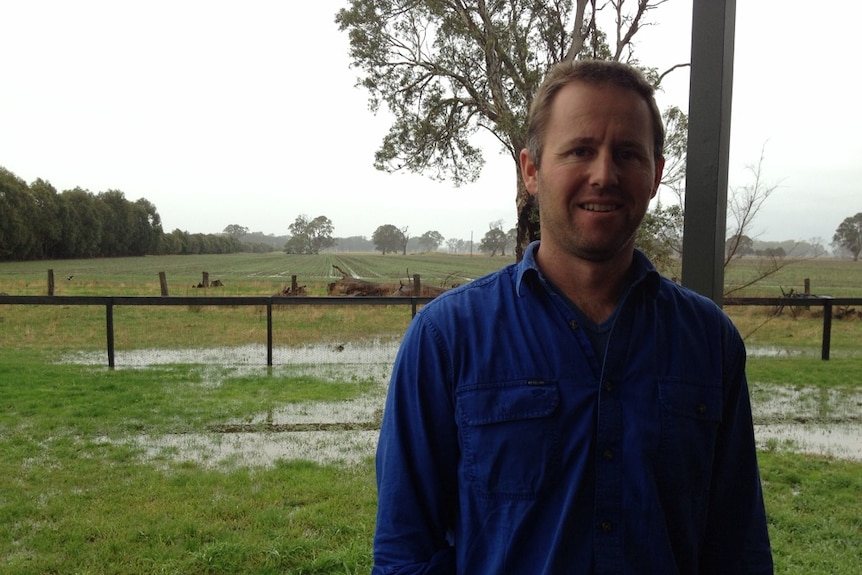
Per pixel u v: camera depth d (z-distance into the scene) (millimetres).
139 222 113938
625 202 1291
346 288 20812
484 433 1239
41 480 5027
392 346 12656
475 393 1264
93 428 6543
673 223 10508
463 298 1377
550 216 1346
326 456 5703
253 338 13633
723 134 2369
